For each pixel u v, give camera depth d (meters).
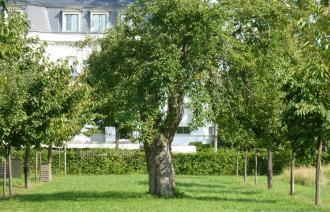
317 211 20.52
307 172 38.16
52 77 24.56
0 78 18.41
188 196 25.97
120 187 32.91
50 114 24.72
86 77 26.12
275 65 23.42
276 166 49.62
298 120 22.52
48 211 19.98
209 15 22.23
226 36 22.59
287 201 24.78
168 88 22.67
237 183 38.09
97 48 29.03
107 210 20.09
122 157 49.16
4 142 25.36
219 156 50.28
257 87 25.00
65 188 32.25
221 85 23.73
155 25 23.22
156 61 22.30
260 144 29.92
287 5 23.28
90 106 26.50
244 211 20.09
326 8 11.52
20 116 23.47
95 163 48.78
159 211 19.75
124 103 23.23
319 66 11.66
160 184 25.44
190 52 22.69
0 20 15.63
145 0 23.48
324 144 23.91
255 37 23.78
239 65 23.44
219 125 25.88
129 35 24.47
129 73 24.50
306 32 11.84
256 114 27.62
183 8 22.22
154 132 23.53
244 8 23.11
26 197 26.11
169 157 25.55
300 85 21.91
